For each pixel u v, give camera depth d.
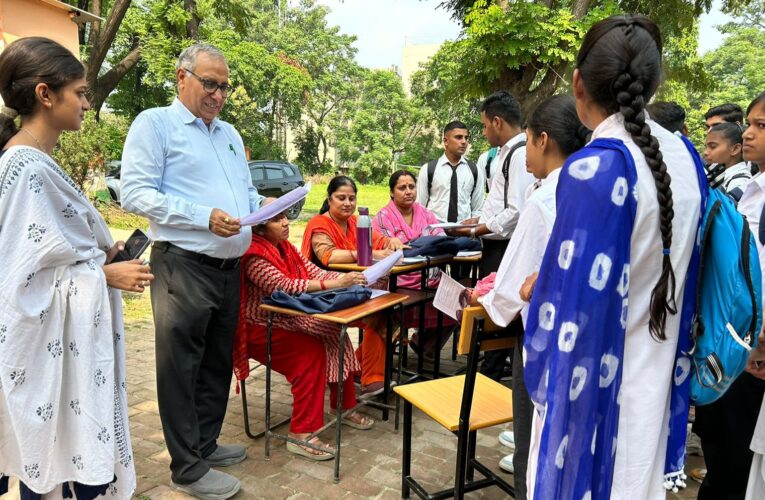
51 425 1.57
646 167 1.11
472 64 8.26
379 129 36.19
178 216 2.18
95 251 1.70
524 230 1.59
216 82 2.29
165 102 21.39
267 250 2.84
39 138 1.59
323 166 36.09
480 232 3.38
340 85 36.16
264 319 2.85
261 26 34.31
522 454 1.87
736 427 1.93
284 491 2.47
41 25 5.13
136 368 3.93
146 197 2.16
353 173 36.31
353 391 3.19
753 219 1.94
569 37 7.39
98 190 10.66
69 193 1.62
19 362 1.49
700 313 1.21
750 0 10.89
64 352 1.61
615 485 1.17
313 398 2.80
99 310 1.63
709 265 1.20
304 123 35.38
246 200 2.55
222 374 2.63
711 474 2.09
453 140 4.44
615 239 1.09
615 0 8.37
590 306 1.09
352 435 3.07
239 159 2.57
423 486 2.55
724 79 38.19
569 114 1.72
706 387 1.21
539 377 1.20
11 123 1.58
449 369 4.15
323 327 2.86
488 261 3.49
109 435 1.65
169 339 2.29
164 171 2.28
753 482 1.59
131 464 1.81
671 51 10.10
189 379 2.35
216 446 2.71
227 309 2.49
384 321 3.44
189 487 2.38
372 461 2.77
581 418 1.12
